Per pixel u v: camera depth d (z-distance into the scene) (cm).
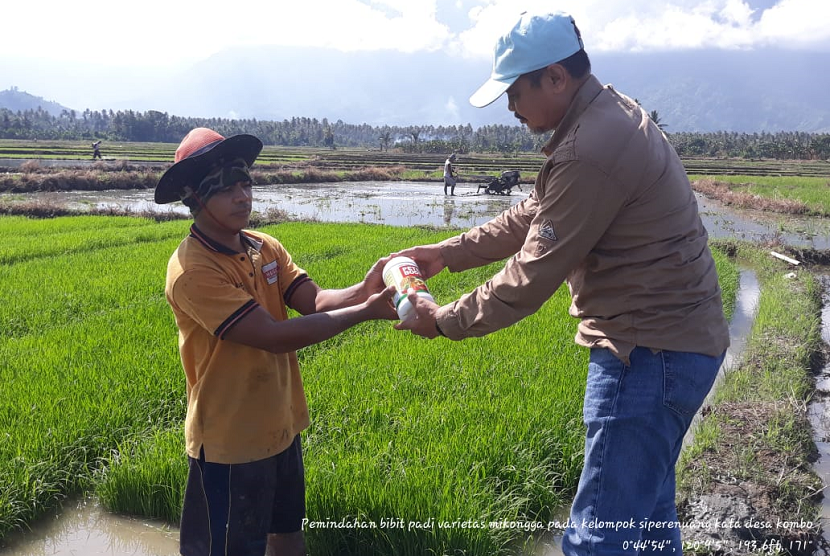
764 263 1285
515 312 257
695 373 246
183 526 283
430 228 1716
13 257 1178
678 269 244
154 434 459
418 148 9275
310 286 308
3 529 377
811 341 751
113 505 405
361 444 435
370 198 2827
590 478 260
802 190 2936
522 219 311
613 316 252
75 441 448
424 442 434
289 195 2958
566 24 250
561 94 252
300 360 629
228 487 271
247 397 267
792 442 482
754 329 804
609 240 247
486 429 450
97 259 1145
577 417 488
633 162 234
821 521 398
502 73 256
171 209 2298
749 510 392
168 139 14188
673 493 288
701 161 6681
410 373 565
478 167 4956
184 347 272
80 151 6412
